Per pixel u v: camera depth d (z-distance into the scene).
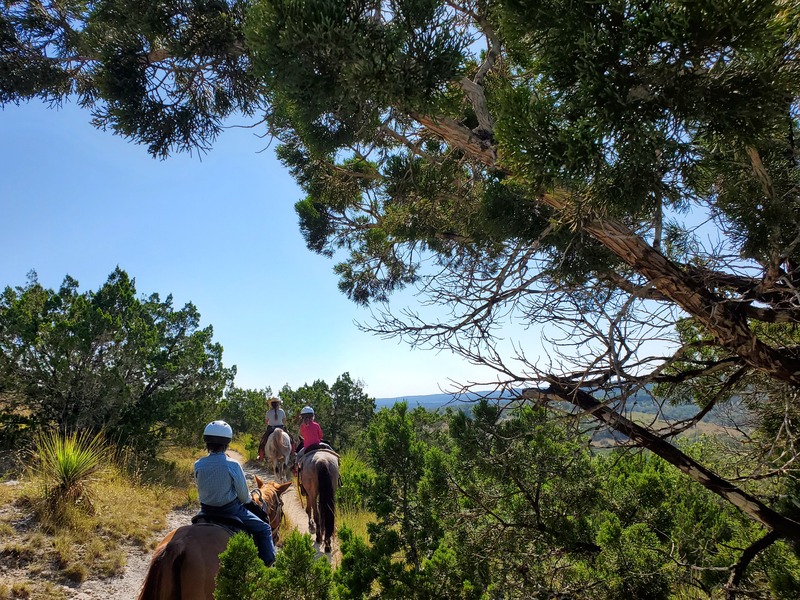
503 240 3.76
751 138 2.12
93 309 12.15
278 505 6.44
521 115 2.30
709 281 2.92
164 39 3.45
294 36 2.42
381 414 5.61
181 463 15.88
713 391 3.99
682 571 3.75
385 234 6.17
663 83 2.07
